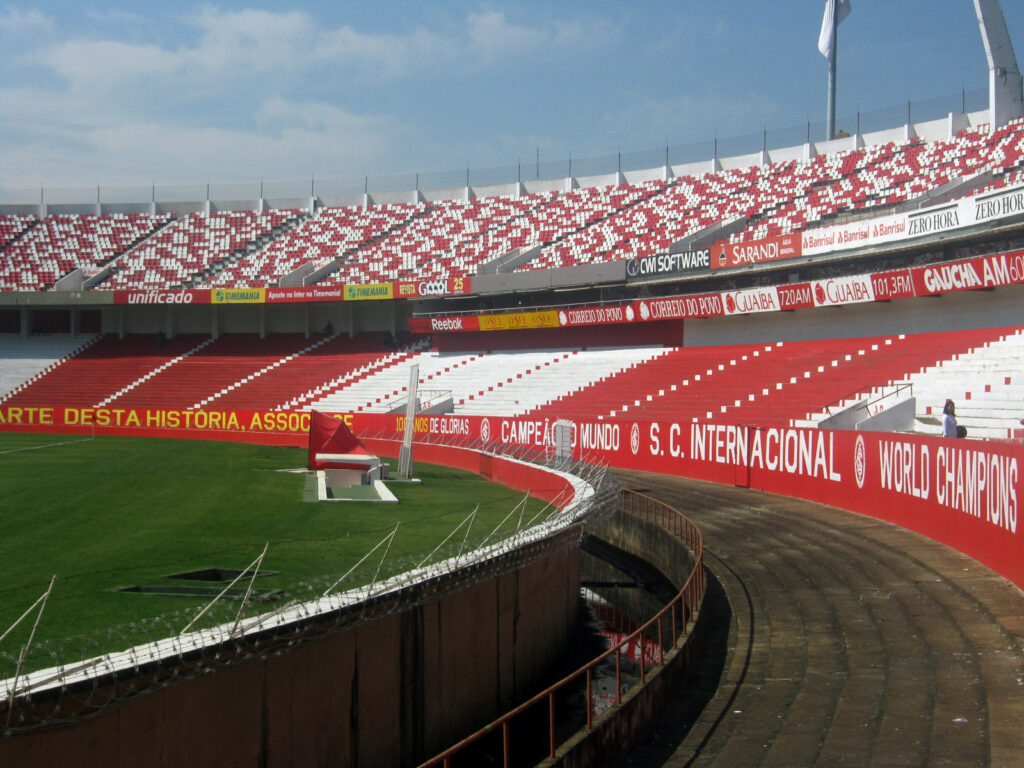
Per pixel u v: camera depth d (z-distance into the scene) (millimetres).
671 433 33438
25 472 29062
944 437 19406
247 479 28125
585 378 44000
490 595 13273
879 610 14719
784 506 25547
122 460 34562
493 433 40875
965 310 32500
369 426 48062
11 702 6641
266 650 8719
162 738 7871
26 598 11523
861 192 44969
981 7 44312
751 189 51250
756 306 38250
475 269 55344
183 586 12375
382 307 61219
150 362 62000
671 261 42750
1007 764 8766
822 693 11297
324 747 9672
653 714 10703
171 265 63594
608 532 26906
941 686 11125
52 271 63781
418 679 11320
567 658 16688
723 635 14234
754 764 9406
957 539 18375
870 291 33625
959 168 41750
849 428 28516
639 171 60875
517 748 12289
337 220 65562
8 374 62250
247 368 59469
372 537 17078
